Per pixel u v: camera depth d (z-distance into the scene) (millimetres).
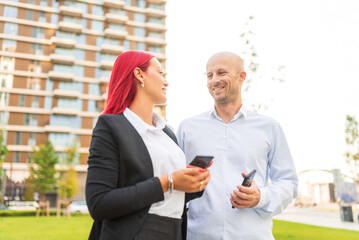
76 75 39312
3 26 37469
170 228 1337
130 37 42250
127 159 1277
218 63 2176
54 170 29141
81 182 36938
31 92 37219
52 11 39500
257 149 2111
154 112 1615
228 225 1955
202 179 1306
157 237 1278
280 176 2143
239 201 1759
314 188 36375
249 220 1966
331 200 34375
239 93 2240
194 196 1590
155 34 44062
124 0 42719
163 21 44688
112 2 41500
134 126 1401
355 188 15695
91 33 40781
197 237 2008
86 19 41094
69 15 40281
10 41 37531
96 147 1273
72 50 39656
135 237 1221
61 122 37875
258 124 2197
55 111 37188
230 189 2014
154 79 1491
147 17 44156
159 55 42906
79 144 37156
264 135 2166
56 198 38375
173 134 1688
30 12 38750
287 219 17141
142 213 1253
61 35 39625
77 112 38062
